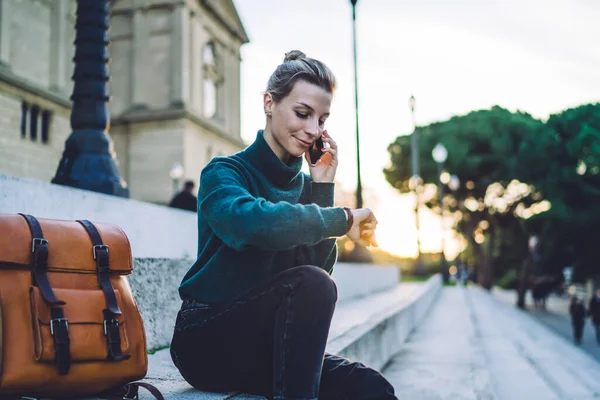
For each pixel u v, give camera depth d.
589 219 35.00
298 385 1.50
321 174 2.01
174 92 29.34
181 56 29.41
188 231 6.46
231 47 34.97
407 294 11.42
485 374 5.02
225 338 1.68
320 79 1.71
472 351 6.46
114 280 1.68
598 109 17.48
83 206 4.36
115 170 5.24
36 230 1.54
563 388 7.81
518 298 42.25
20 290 1.46
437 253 65.81
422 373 5.08
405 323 7.33
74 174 5.05
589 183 34.44
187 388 1.93
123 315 1.64
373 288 12.76
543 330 21.09
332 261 1.89
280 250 1.64
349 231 1.68
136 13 30.16
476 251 55.59
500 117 40.81
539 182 36.81
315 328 1.52
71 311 1.51
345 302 8.45
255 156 1.77
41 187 3.82
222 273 1.70
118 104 30.31
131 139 29.59
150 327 3.21
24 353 1.41
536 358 10.78
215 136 32.25
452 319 11.23
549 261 46.22
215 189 1.63
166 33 29.80
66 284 1.56
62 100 19.70
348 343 3.22
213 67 32.53
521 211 42.88
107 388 1.60
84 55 5.20
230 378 1.74
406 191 46.19
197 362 1.77
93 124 5.16
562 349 14.41
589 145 21.19
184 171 28.84
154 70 29.78
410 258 48.88
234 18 34.88
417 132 45.69
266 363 1.66
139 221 5.32
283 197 1.80
